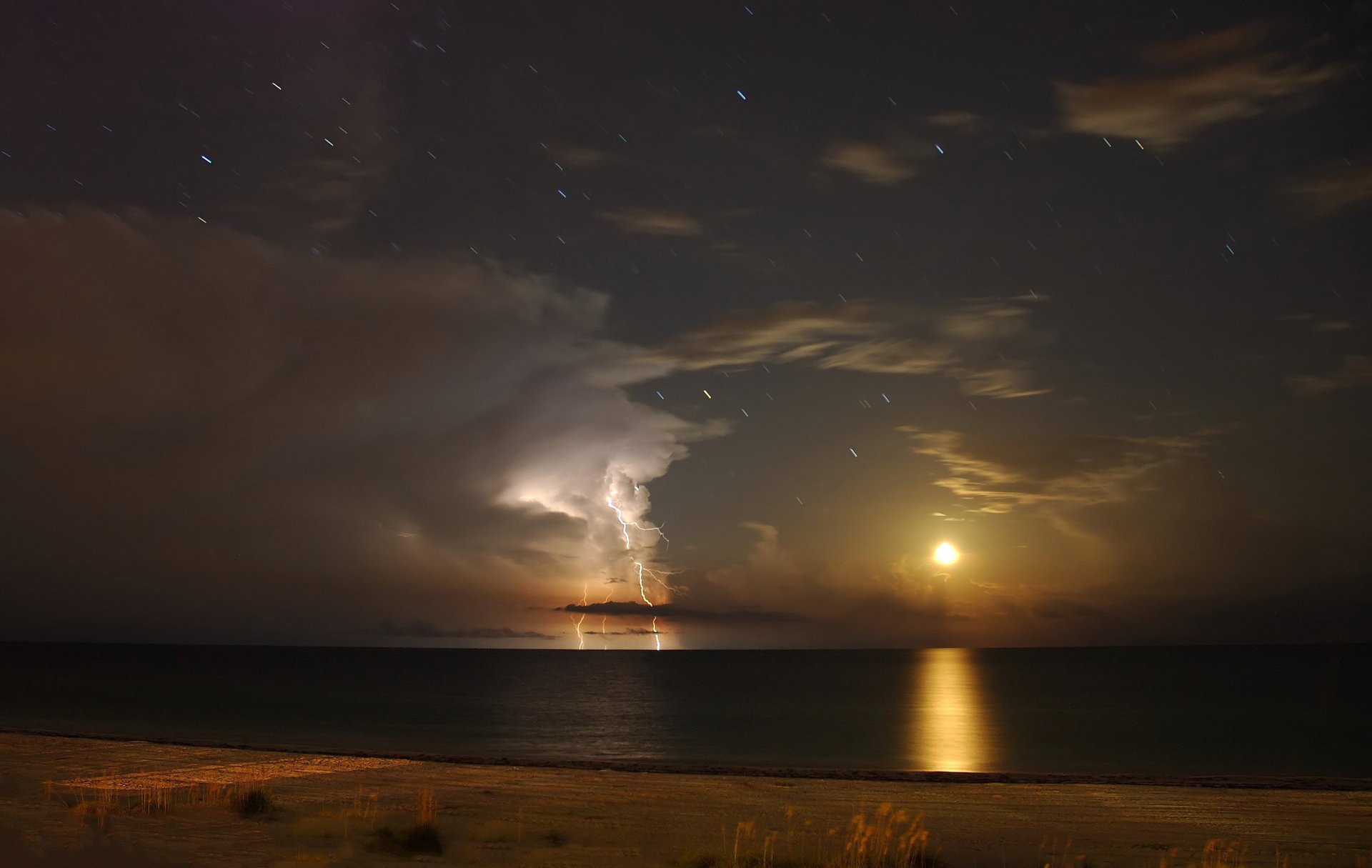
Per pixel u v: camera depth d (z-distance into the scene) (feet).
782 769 110.22
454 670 645.10
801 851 45.65
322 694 329.52
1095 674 604.08
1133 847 53.16
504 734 185.57
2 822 41.88
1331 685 440.45
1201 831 60.13
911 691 396.78
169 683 386.93
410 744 156.25
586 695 356.59
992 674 601.21
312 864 36.52
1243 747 167.73
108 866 33.06
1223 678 533.14
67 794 58.70
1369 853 51.98
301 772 84.89
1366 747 167.22
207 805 55.88
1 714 202.90
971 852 50.11
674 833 52.80
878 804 71.67
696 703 309.83
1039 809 70.74
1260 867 47.44
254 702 277.23
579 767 107.04
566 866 40.01
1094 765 138.62
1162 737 187.32
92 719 193.67
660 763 118.52
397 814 57.52
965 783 93.76
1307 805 74.08
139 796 58.90
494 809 63.36
